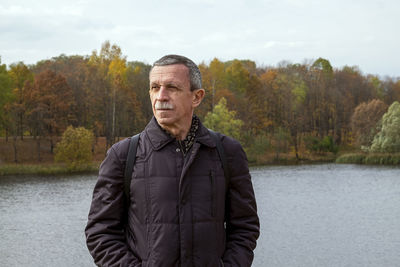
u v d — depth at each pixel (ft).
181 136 7.45
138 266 7.04
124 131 209.56
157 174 7.22
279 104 254.06
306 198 88.53
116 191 7.47
